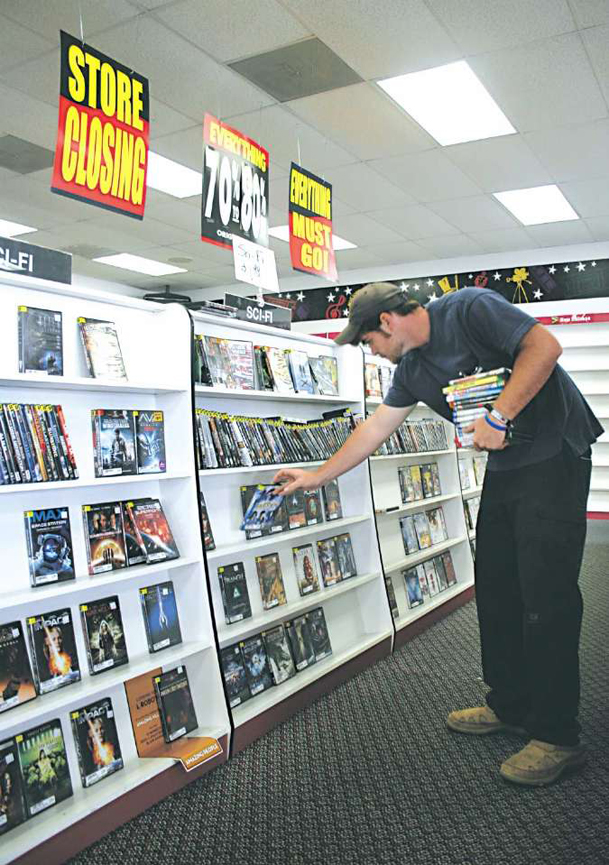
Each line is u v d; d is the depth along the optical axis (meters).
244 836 2.11
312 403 3.91
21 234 8.02
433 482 5.05
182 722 2.57
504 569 2.53
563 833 2.03
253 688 2.92
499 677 2.65
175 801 2.33
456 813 2.18
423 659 3.74
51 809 2.08
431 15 3.78
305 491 3.54
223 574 2.99
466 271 9.54
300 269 4.48
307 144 5.59
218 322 3.10
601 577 5.56
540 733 2.35
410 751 2.63
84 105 2.75
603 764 2.44
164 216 7.34
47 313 2.35
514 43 4.08
